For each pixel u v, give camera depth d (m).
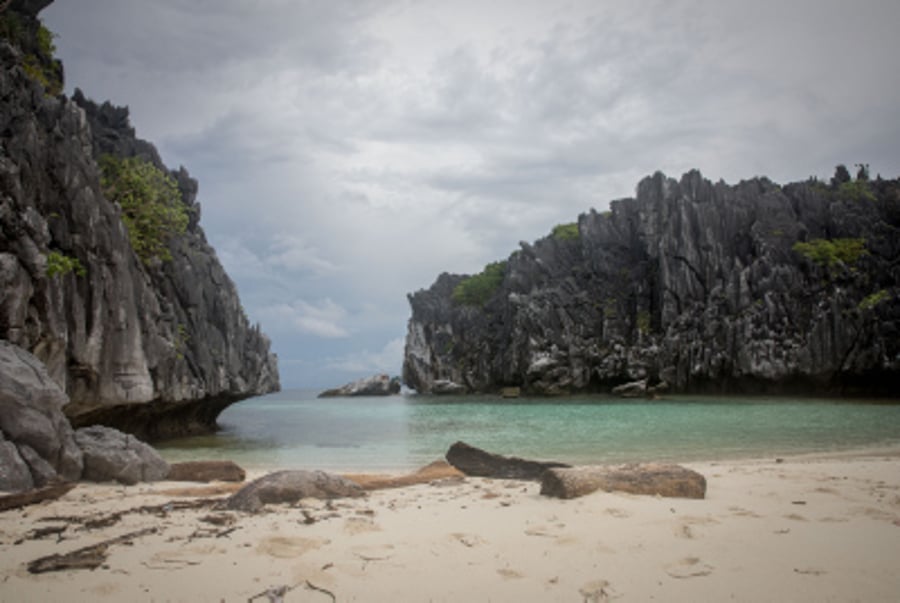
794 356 66.50
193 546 6.79
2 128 19.50
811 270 70.00
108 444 13.59
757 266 72.44
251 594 5.32
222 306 39.41
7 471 10.66
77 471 12.73
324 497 10.03
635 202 91.81
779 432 29.61
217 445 28.14
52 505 9.80
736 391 71.25
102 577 5.77
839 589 5.22
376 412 56.47
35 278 18.09
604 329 85.19
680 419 39.69
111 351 22.97
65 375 20.19
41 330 18.56
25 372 12.45
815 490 10.24
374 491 11.49
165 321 30.16
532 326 88.06
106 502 10.20
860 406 50.66
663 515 8.11
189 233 40.12
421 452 24.27
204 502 9.78
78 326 21.38
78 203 22.17
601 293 88.44
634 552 6.43
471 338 105.12
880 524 7.56
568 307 87.88
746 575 5.63
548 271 94.88
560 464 13.34
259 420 47.19
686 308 77.62
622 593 5.26
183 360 31.20
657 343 79.56
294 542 6.92
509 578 5.70
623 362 81.25
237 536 7.28
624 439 27.55
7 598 5.21
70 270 21.05
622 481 9.75
